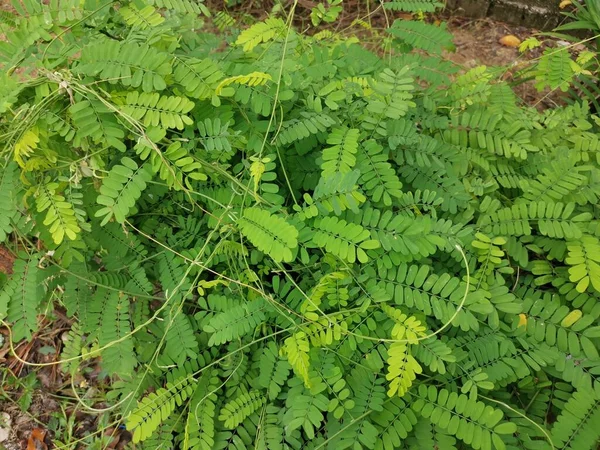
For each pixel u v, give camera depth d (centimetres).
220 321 176
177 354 190
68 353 208
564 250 192
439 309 170
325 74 205
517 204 197
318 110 192
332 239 168
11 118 165
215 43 230
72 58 171
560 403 179
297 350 163
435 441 167
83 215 173
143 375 192
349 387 172
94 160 169
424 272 174
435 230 182
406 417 167
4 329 247
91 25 189
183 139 172
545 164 219
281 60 188
